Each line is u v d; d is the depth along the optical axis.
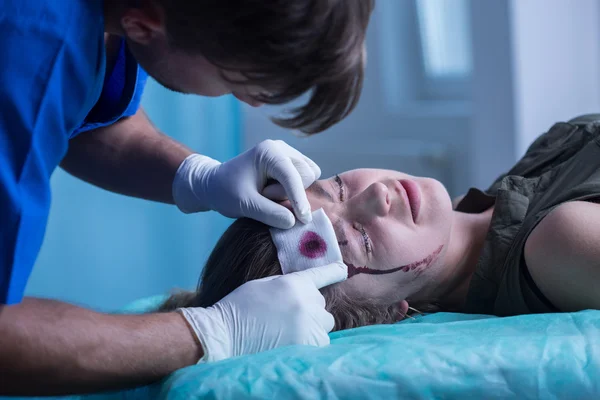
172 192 1.64
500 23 2.76
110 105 1.56
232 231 1.60
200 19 0.96
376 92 3.65
